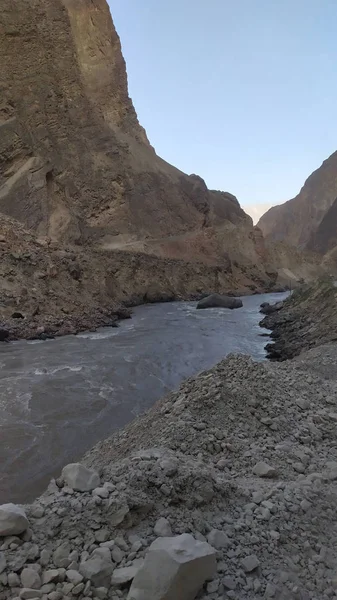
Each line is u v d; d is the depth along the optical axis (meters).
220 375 7.60
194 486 4.15
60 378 12.23
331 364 10.87
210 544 3.56
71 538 3.34
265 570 3.45
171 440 5.89
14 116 38.88
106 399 10.47
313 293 24.38
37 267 23.91
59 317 21.56
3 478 6.61
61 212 38.66
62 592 2.90
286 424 6.58
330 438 6.49
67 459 7.29
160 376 12.84
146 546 3.37
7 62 39.91
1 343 17.42
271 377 7.81
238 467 5.44
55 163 41.34
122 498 3.66
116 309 27.05
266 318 25.70
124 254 37.84
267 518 4.05
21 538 3.27
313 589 3.36
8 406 9.78
